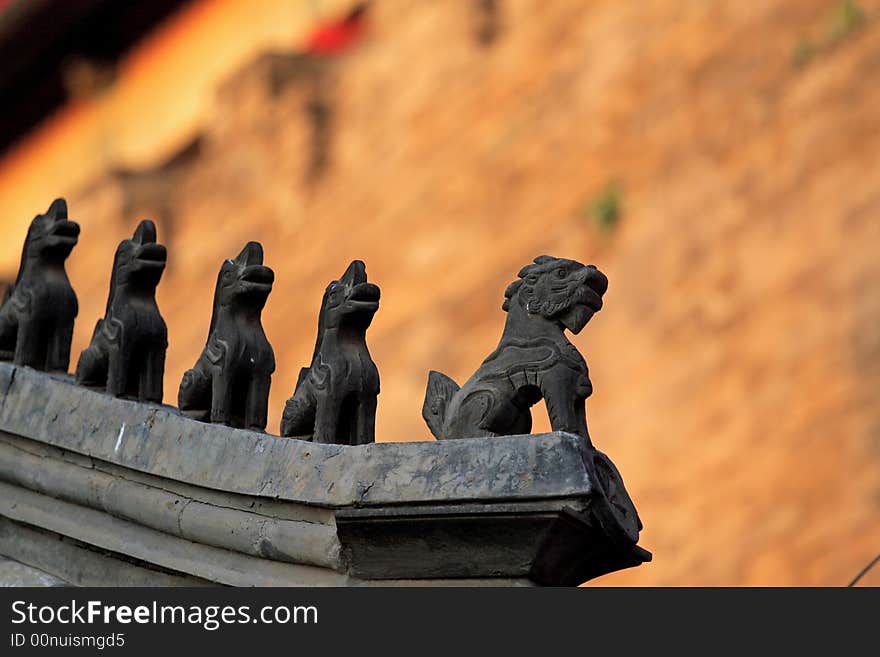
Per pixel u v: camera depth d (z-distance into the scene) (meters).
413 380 75.81
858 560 55.69
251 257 19.09
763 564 58.16
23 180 85.44
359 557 16.39
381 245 83.62
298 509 16.94
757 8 75.81
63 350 21.11
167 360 85.50
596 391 68.88
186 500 18.05
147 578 18.48
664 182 74.06
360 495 16.19
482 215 80.88
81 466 19.45
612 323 71.00
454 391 18.52
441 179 83.38
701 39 77.44
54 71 81.50
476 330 76.00
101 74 83.69
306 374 18.31
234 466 17.58
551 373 17.39
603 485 16.19
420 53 88.00
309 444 17.06
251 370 18.78
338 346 18.03
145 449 18.61
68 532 19.36
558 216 77.50
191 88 88.38
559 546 15.60
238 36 89.44
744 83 73.94
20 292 21.17
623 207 74.75
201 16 87.38
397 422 74.25
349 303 17.97
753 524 59.75
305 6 92.25
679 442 64.50
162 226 88.38
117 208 87.56
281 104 88.50
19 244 83.81
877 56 69.62
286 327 84.00
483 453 15.80
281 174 87.75
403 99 87.38
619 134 77.94
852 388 61.12
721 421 64.06
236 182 88.75
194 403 19.02
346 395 17.72
